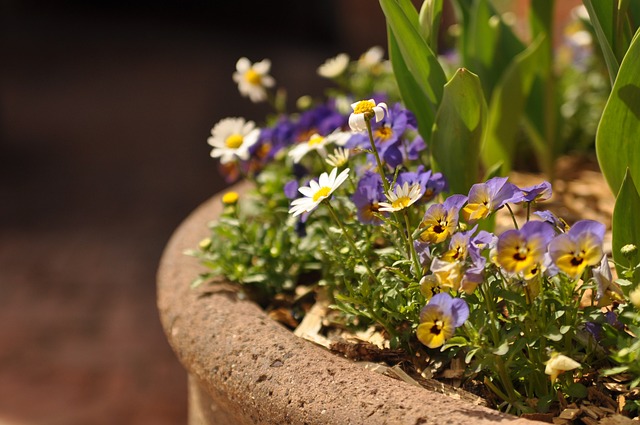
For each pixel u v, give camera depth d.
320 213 0.99
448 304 0.79
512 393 0.82
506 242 0.79
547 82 1.09
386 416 0.79
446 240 0.87
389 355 0.88
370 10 3.95
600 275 0.81
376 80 1.30
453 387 0.86
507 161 1.08
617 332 0.81
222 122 1.02
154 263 2.48
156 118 3.87
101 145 3.53
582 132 1.23
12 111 4.05
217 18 5.84
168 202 2.90
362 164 1.02
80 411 1.83
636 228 0.85
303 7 5.19
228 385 0.85
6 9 6.16
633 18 0.95
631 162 0.88
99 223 2.77
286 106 3.87
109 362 2.02
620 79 0.86
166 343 2.09
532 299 0.82
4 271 2.45
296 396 0.82
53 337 2.12
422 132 0.97
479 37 1.08
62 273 2.43
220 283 0.95
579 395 0.82
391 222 0.86
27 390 1.91
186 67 4.84
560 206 1.07
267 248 0.98
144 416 1.81
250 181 1.08
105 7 6.49
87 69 4.88
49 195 3.01
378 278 0.89
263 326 0.87
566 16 1.73
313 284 0.99
